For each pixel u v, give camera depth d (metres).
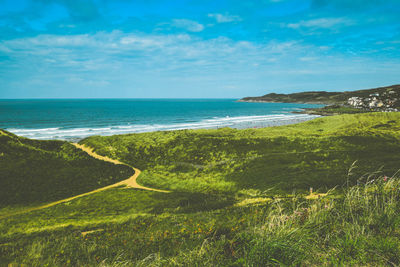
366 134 57.28
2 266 9.74
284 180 31.48
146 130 96.06
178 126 109.12
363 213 6.54
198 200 25.67
